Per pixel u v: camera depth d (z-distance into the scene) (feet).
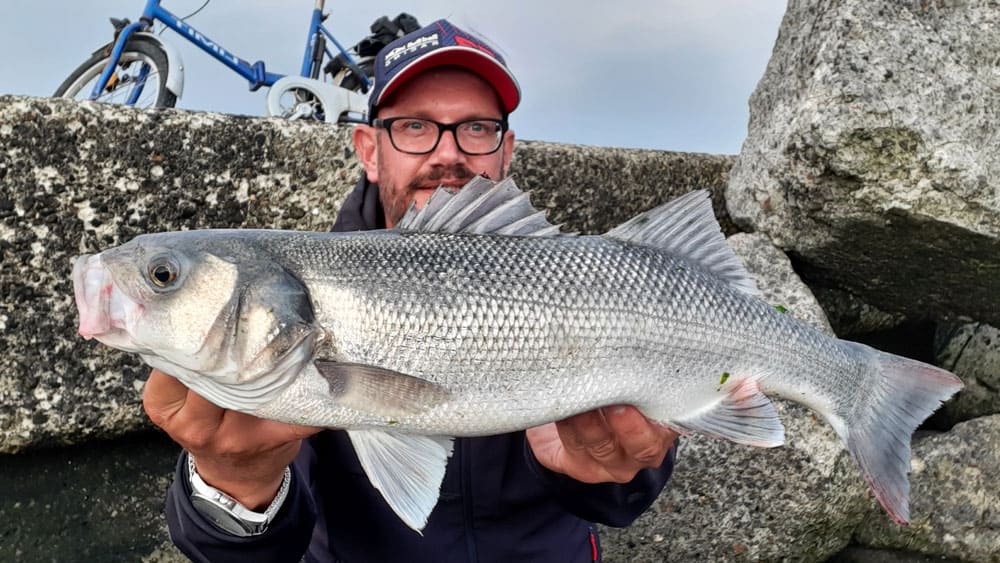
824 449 2.45
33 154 2.14
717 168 3.27
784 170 2.74
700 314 1.63
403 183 2.29
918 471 2.72
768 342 1.70
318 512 1.98
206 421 1.45
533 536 1.97
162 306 1.40
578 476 1.72
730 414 1.66
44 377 2.17
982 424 2.76
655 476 1.86
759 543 2.48
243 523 1.57
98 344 2.21
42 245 2.16
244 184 2.39
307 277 1.45
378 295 1.45
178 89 4.68
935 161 2.50
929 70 2.56
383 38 5.80
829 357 1.77
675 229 1.70
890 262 2.83
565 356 1.52
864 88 2.50
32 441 2.17
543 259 1.55
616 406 1.57
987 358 3.13
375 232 1.55
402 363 1.45
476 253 1.53
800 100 2.73
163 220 2.30
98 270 1.41
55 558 2.25
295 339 1.42
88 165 2.20
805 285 2.87
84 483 2.29
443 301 1.47
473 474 1.91
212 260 1.42
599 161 2.90
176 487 1.61
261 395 1.43
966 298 2.94
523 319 1.50
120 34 4.76
